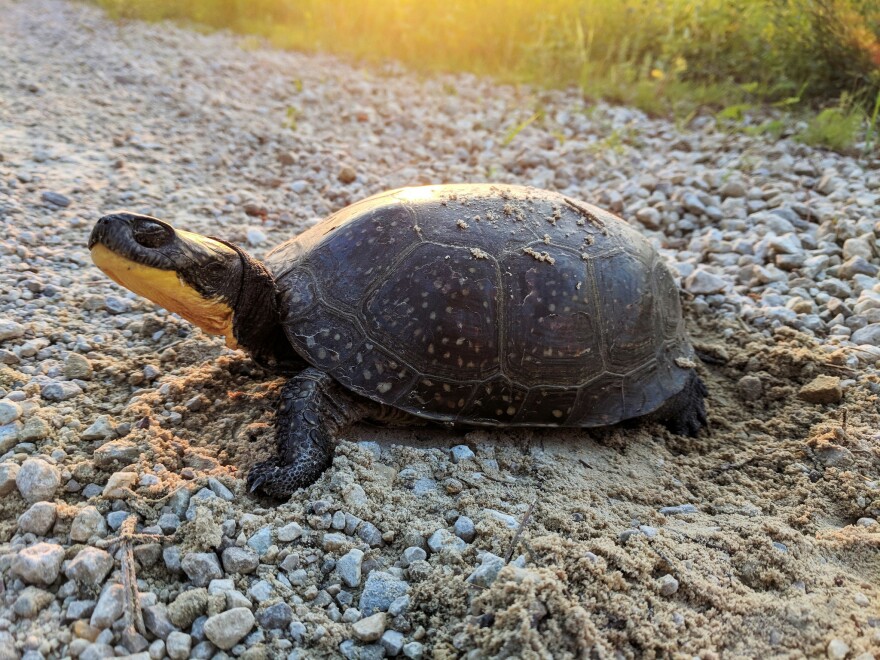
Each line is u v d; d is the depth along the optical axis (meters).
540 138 0.58
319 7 0.89
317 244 0.25
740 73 0.67
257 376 0.28
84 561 0.18
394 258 0.24
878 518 0.23
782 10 0.62
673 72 0.65
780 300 0.36
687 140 0.56
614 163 0.52
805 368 0.30
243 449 0.24
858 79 0.59
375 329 0.23
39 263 0.34
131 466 0.21
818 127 0.53
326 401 0.23
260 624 0.18
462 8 0.76
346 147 0.55
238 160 0.51
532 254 0.25
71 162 0.45
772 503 0.24
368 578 0.19
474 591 0.18
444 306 0.23
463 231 0.25
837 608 0.19
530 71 0.72
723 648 0.18
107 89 0.62
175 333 0.30
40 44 0.77
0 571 0.18
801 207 0.43
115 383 0.27
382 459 0.24
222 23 0.93
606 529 0.21
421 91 0.69
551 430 0.27
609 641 0.18
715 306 0.36
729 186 0.46
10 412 0.23
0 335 0.27
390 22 0.81
